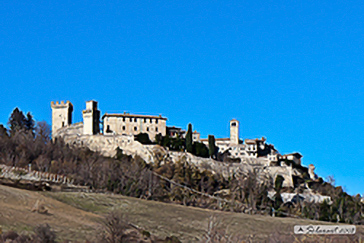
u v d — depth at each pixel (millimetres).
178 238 85125
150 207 106062
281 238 87938
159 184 163625
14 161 160000
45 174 142000
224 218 104062
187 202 149500
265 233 92438
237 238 85188
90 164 157625
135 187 145625
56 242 70125
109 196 111938
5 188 103062
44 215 85312
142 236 79625
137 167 165875
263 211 149625
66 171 152125
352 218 157250
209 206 147750
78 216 89000
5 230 71125
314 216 155625
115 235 74062
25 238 68000
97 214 94812
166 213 102688
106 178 147375
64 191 121688
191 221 97875
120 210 100250
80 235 75062
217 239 83000
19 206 88875
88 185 142000
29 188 116938
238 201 162500
